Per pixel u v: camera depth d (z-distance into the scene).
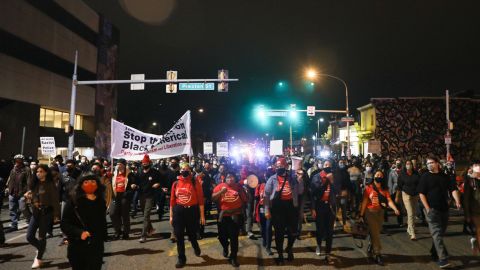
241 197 7.43
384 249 8.39
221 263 7.36
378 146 23.45
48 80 37.88
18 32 32.84
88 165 14.35
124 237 9.66
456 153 38.69
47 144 15.96
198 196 7.51
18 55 33.09
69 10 41.91
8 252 8.38
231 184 7.41
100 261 4.85
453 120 39.00
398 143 38.97
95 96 48.62
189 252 8.27
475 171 6.90
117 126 11.99
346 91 27.81
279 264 7.26
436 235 7.01
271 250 8.27
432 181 7.09
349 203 13.13
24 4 33.78
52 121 40.50
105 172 10.13
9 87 31.73
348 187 10.38
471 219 6.95
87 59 46.50
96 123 48.78
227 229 7.34
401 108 39.41
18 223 12.14
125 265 7.25
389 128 39.25
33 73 35.28
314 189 7.68
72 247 4.75
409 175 9.51
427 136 38.94
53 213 7.39
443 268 6.89
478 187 6.89
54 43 38.91
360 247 8.27
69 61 42.09
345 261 7.46
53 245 9.01
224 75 19.25
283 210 7.44
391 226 11.21
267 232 8.09
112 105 53.56
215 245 8.94
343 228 10.53
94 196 4.88
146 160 9.51
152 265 7.25
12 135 32.12
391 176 11.65
